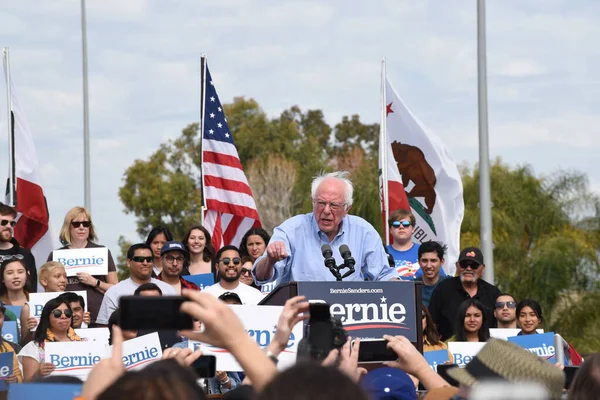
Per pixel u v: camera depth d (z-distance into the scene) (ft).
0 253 36.32
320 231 24.30
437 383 13.78
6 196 48.01
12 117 47.01
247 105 174.09
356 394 7.37
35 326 31.50
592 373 12.00
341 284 19.54
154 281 34.30
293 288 19.49
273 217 141.90
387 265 24.72
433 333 31.01
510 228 106.32
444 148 48.60
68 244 36.81
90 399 9.95
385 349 18.49
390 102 48.73
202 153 48.73
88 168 79.46
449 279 36.06
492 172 113.70
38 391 10.48
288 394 7.35
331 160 177.17
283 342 11.93
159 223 161.17
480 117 62.34
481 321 32.22
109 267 37.14
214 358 19.36
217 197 48.29
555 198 110.93
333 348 13.50
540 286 98.63
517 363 11.18
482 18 62.59
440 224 48.26
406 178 48.67
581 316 96.32
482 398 7.84
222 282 33.24
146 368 8.86
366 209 111.55
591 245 105.60
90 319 34.94
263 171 144.46
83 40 80.18
